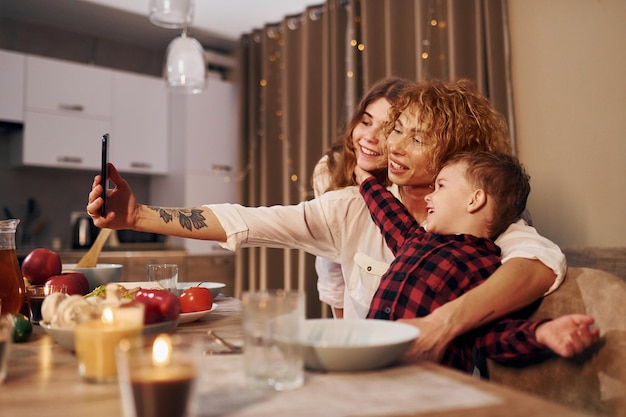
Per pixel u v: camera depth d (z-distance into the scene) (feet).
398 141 4.17
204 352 2.51
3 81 11.14
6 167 12.12
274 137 12.61
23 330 2.83
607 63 7.48
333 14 11.06
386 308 3.35
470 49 8.83
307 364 2.22
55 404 1.81
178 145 13.33
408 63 9.80
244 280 12.88
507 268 3.07
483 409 1.71
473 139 4.17
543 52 8.20
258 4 11.96
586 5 7.70
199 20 12.76
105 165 3.62
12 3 11.69
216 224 4.00
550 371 2.95
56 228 12.76
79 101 12.11
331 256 4.59
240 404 1.80
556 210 8.05
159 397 1.67
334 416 1.66
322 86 11.55
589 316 2.76
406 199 4.45
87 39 13.39
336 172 5.16
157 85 13.39
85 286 3.60
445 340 2.82
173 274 3.72
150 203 14.32
